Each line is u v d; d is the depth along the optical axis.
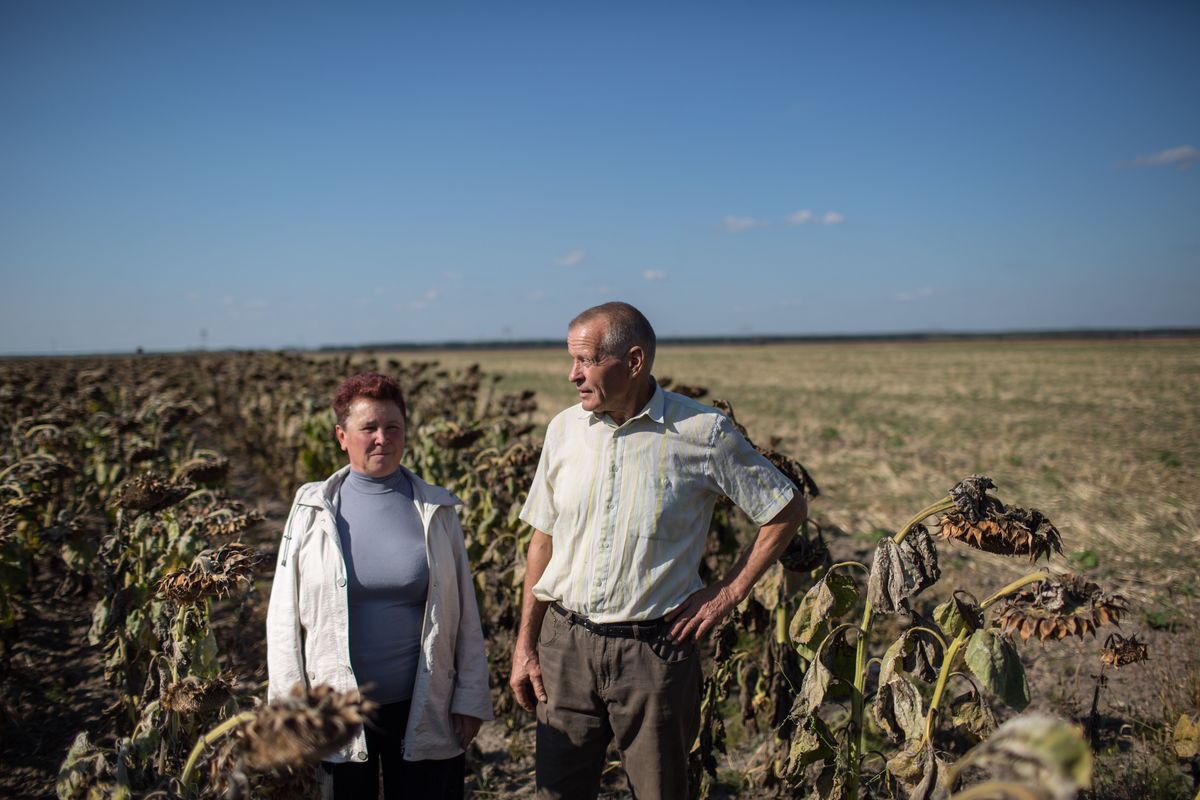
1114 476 12.80
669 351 108.75
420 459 6.43
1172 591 6.93
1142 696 4.89
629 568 2.75
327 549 2.85
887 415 23.62
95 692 5.26
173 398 10.91
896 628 5.77
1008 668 2.31
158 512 4.40
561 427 2.99
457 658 3.07
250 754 1.68
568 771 2.94
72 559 4.94
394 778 3.00
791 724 3.76
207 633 3.26
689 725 2.88
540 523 3.04
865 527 9.62
